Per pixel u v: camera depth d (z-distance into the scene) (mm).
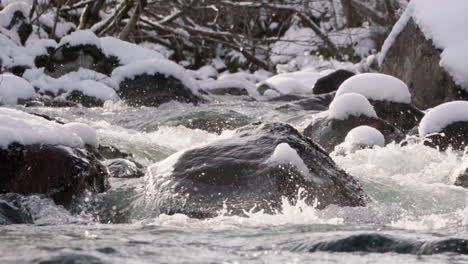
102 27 44875
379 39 63031
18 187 13812
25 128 14492
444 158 20531
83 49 35531
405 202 15781
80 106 31328
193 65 69438
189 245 9617
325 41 62125
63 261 7938
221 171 14133
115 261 8156
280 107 32375
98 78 34469
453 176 18156
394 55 37562
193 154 14828
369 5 63156
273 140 15039
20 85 30453
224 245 9711
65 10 45875
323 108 32812
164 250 9102
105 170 15195
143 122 27703
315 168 14609
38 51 36625
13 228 11461
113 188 14961
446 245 9375
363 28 65062
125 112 30250
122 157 19844
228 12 55531
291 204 13594
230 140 15148
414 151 20516
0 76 30484
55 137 14688
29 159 14016
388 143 23109
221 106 33781
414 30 36031
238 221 12555
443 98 33125
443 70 33062
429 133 23344
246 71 68000
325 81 42188
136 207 13992
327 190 14133
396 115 27672
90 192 14453
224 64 69250
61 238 10016
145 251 8938
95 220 13766
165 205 13641
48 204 13625
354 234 9734
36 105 29938
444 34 34031
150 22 52438
